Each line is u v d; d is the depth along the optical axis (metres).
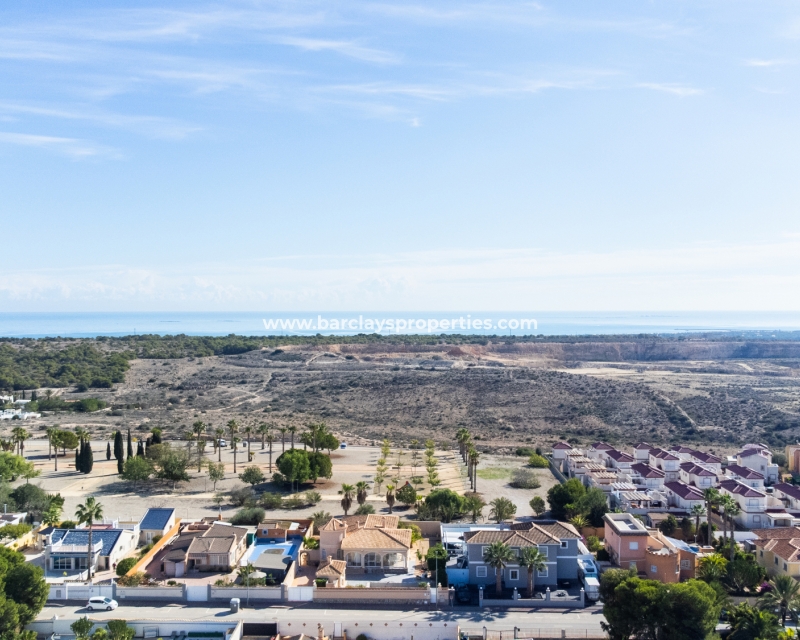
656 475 120.94
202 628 67.56
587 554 84.25
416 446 158.38
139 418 190.25
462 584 79.69
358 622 68.38
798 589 67.25
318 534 95.25
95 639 61.34
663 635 62.56
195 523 95.50
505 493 119.81
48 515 93.62
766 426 180.38
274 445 158.50
